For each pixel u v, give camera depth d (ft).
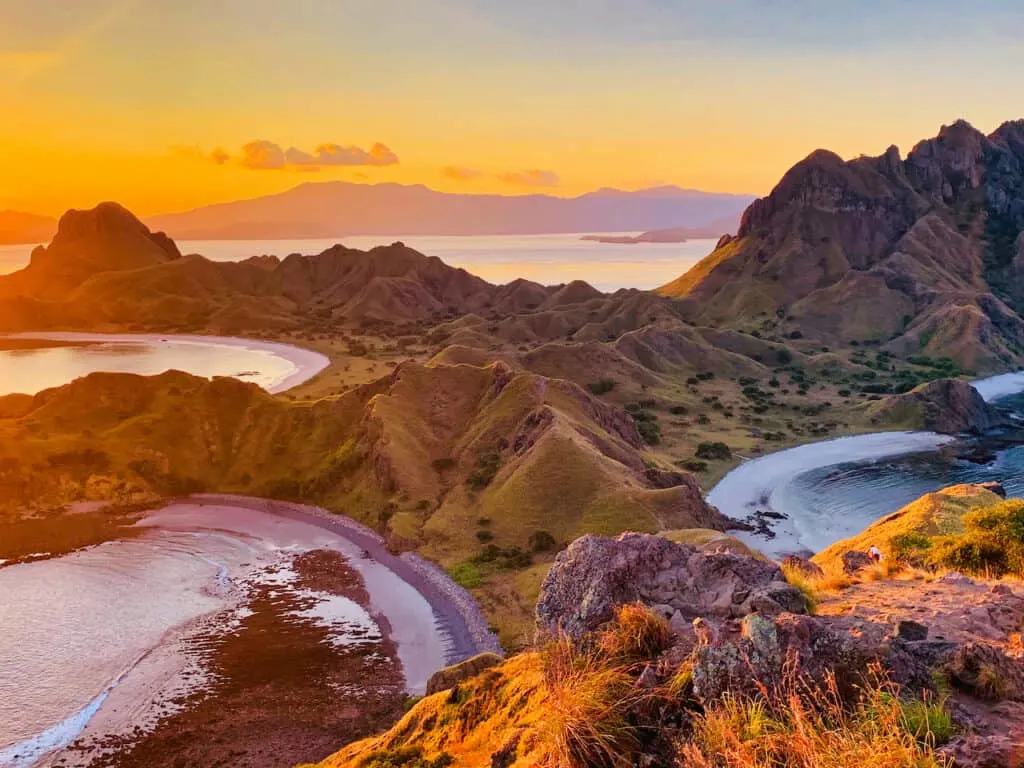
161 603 232.32
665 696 28.37
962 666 27.55
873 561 61.31
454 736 44.78
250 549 283.59
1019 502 73.92
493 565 247.09
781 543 305.32
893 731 22.52
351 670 185.98
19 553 281.95
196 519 323.37
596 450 311.06
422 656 193.36
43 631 211.82
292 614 222.28
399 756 45.29
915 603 38.58
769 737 23.43
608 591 37.93
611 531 252.21
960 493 182.60
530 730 34.14
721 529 286.05
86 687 178.81
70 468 360.89
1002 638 33.09
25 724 162.61
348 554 275.39
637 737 27.73
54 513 329.31
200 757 147.64
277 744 151.94
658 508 264.11
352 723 159.63
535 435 325.62
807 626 28.27
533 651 47.52
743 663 27.02
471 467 338.13
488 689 46.50
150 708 168.45
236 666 189.06
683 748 25.35
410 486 323.37
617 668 30.60
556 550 252.42
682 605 36.86
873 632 28.73
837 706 24.57
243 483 363.76
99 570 262.88
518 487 285.43
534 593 218.59
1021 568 67.05
